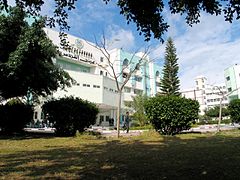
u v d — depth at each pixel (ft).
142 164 22.48
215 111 234.58
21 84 55.47
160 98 62.13
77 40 158.92
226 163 22.79
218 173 18.89
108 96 159.84
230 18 16.08
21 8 17.17
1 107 62.64
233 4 15.83
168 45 178.50
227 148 33.76
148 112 62.95
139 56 201.87
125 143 42.60
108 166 21.58
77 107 59.72
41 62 54.80
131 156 27.17
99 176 18.03
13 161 24.04
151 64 221.87
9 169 20.21
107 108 173.27
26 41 49.75
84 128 62.90
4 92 59.41
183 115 60.95
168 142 43.65
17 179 17.11
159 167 21.15
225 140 46.03
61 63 153.07
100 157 26.58
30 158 25.89
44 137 54.75
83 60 163.02
